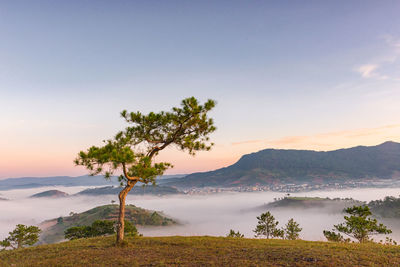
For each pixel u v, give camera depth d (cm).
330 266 1221
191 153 2178
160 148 2097
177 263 1327
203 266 1262
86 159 1590
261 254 1501
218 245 1852
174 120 2055
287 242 2170
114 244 1917
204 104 2023
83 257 1523
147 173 1697
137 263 1336
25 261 1531
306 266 1227
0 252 2039
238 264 1273
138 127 2045
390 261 1320
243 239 2311
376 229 3278
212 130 2156
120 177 1922
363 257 1388
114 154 1559
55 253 1705
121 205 1919
